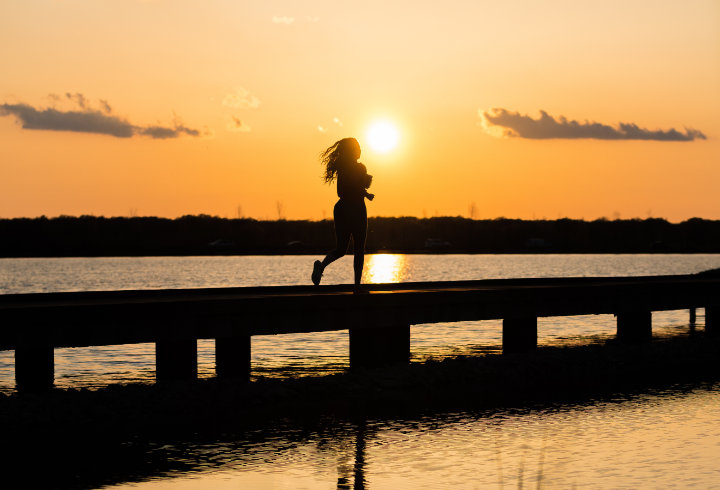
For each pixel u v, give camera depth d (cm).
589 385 2338
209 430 1755
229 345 2320
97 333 1908
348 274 12594
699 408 2002
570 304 2752
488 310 2555
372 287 2873
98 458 1534
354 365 2470
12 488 1360
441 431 1755
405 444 1642
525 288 2672
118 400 1950
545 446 1612
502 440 1672
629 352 2855
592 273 13012
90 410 1864
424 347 3359
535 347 2795
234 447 1619
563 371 2552
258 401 2031
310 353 3167
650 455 1534
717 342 3164
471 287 3056
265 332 2144
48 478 1412
